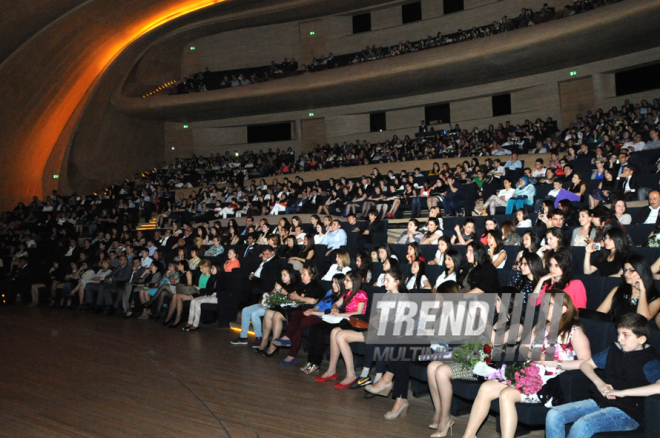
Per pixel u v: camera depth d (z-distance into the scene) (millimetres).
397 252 7586
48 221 15578
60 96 17781
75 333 7676
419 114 19328
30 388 4961
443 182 10742
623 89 15430
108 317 9117
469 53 15422
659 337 3371
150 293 8750
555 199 8461
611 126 12258
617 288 4086
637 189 7789
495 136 14945
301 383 5023
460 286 5012
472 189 10805
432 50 16188
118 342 6949
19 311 10375
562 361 3428
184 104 20109
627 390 2967
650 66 14812
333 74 18016
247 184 17844
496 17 17969
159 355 6168
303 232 9781
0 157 16984
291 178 17297
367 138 20062
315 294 6191
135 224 15719
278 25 21812
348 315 5359
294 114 21078
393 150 16266
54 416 4199
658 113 12016
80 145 19141
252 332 7262
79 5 15664
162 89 22031
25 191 18250
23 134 17328
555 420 3121
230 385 4953
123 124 20672
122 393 4746
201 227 11047
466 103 18422
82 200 17406
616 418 3004
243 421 4008
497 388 3490
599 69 15484
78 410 4324
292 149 20234
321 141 20984
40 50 15867
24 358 6137
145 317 8719
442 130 17562
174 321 8133
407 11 19812
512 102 17516
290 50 21688
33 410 4352
